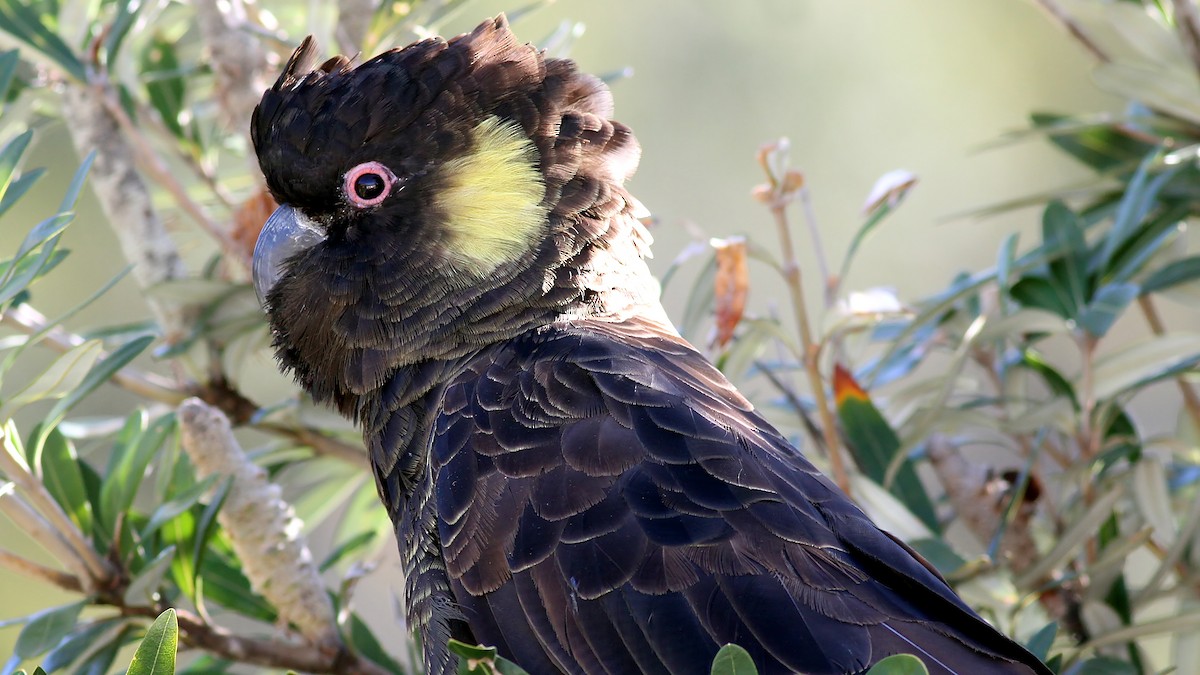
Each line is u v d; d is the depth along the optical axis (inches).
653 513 227.3
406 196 277.6
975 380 357.1
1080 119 341.4
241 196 383.6
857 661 214.1
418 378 275.9
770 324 302.5
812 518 230.7
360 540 322.3
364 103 278.4
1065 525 319.0
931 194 598.9
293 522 281.3
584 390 244.5
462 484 242.8
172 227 381.4
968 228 603.5
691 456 232.7
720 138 595.2
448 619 243.0
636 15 591.8
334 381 290.2
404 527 271.3
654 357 256.7
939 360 559.8
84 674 267.0
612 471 232.4
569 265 274.4
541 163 277.6
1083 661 283.0
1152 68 321.7
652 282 291.0
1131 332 607.5
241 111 335.3
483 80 280.5
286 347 297.0
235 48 335.3
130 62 333.1
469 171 276.8
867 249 596.7
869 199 302.4
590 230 276.5
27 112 334.3
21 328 307.9
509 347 263.7
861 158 593.9
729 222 597.9
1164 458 365.4
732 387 261.6
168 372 447.8
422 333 275.1
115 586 268.1
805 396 353.7
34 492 261.7
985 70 589.3
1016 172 601.9
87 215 523.2
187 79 375.6
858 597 222.2
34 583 490.6
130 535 269.4
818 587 221.9
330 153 278.8
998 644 219.9
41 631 257.4
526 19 585.9
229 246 333.7
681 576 222.2
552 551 229.9
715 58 593.3
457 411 253.0
